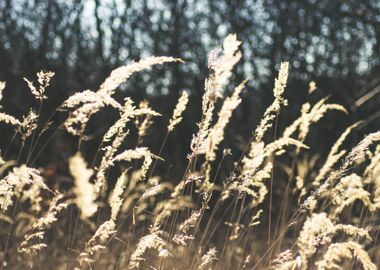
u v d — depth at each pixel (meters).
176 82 14.89
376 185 3.43
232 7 15.29
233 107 2.83
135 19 15.09
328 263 2.29
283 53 14.82
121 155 2.80
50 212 2.84
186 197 3.20
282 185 5.87
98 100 2.68
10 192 2.66
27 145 11.63
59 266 3.76
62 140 9.35
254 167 3.05
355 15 13.75
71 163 1.48
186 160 8.22
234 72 14.34
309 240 2.30
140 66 2.71
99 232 2.75
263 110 13.92
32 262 3.19
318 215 2.23
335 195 3.13
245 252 3.85
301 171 3.79
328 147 11.28
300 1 14.86
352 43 12.98
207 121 2.84
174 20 15.28
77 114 2.75
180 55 15.15
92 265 3.02
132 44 15.12
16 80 13.65
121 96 13.99
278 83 2.93
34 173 2.43
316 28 14.48
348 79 12.38
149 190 2.99
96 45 14.85
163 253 2.64
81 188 1.48
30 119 2.83
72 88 14.09
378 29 13.68
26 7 14.59
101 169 2.83
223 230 5.66
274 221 5.51
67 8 14.77
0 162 2.94
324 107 3.48
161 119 13.76
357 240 3.38
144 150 2.80
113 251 3.67
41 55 14.33
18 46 14.33
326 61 13.91
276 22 15.11
